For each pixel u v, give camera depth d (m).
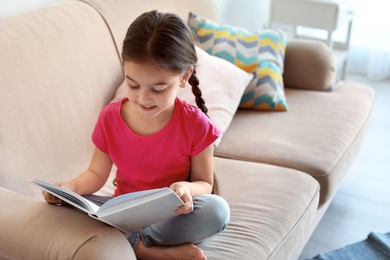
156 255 1.28
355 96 2.36
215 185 1.60
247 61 2.19
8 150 1.40
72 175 1.60
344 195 2.44
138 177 1.37
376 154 2.81
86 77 1.69
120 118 1.33
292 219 1.48
